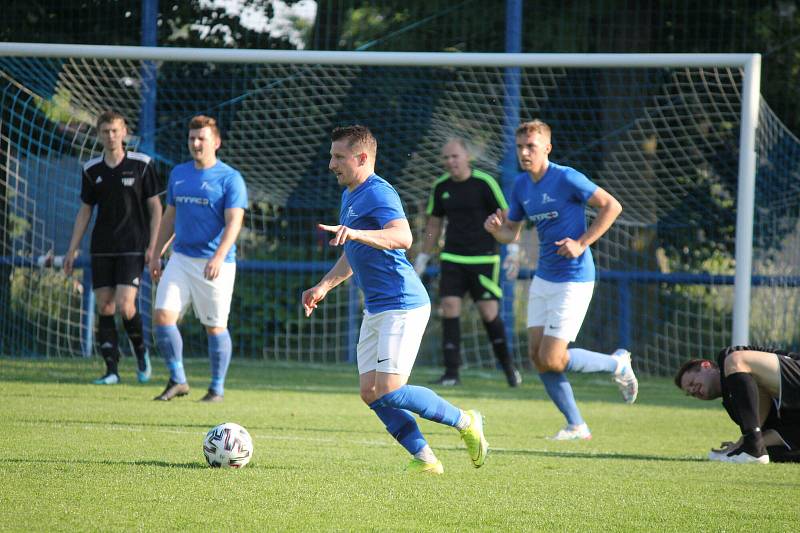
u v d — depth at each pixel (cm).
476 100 4606
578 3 5078
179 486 1595
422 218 5194
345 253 1838
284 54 3669
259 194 4847
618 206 2430
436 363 5141
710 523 1432
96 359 4453
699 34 5138
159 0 4878
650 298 4969
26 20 4972
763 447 2075
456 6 5047
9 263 4522
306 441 2255
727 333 4956
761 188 4275
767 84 5150
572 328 2472
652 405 3425
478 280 3841
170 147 4769
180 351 3036
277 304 5044
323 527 1341
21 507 1417
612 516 1466
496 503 1540
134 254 3338
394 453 2092
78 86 4475
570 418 2498
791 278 4522
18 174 4559
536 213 2505
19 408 2667
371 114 4706
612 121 4662
